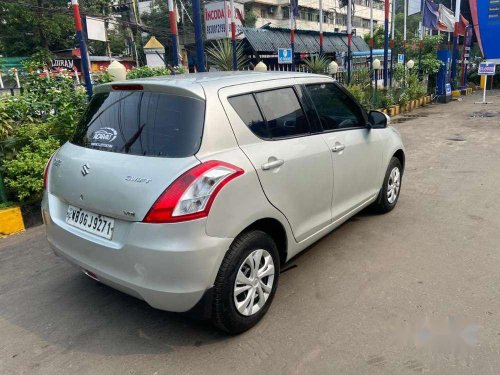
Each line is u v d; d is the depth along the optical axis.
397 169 5.08
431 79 19.67
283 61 16.00
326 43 27.33
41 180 5.05
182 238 2.44
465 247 4.14
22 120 5.75
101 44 38.06
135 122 2.85
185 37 29.64
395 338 2.82
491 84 27.67
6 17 25.72
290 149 3.17
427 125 12.51
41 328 3.08
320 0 15.80
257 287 2.92
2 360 2.75
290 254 3.31
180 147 2.60
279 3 52.09
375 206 4.93
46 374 2.61
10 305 3.39
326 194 3.62
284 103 3.33
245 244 2.75
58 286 3.67
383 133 4.63
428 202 5.48
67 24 27.67
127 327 3.06
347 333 2.89
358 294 3.36
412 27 48.09
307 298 3.32
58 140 5.53
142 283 2.53
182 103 2.73
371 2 17.39
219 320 2.73
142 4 42.97
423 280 3.54
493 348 2.70
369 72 17.20
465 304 3.17
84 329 3.05
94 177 2.75
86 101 6.53
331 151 3.63
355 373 2.53
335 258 3.98
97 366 2.67
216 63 11.98
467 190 5.96
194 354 2.74
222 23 12.37
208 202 2.49
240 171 2.69
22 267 4.05
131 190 2.54
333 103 3.92
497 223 4.72
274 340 2.85
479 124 12.22
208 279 2.54
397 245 4.22
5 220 4.87
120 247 2.57
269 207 2.93
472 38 29.34
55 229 3.06
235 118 2.87
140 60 36.97
